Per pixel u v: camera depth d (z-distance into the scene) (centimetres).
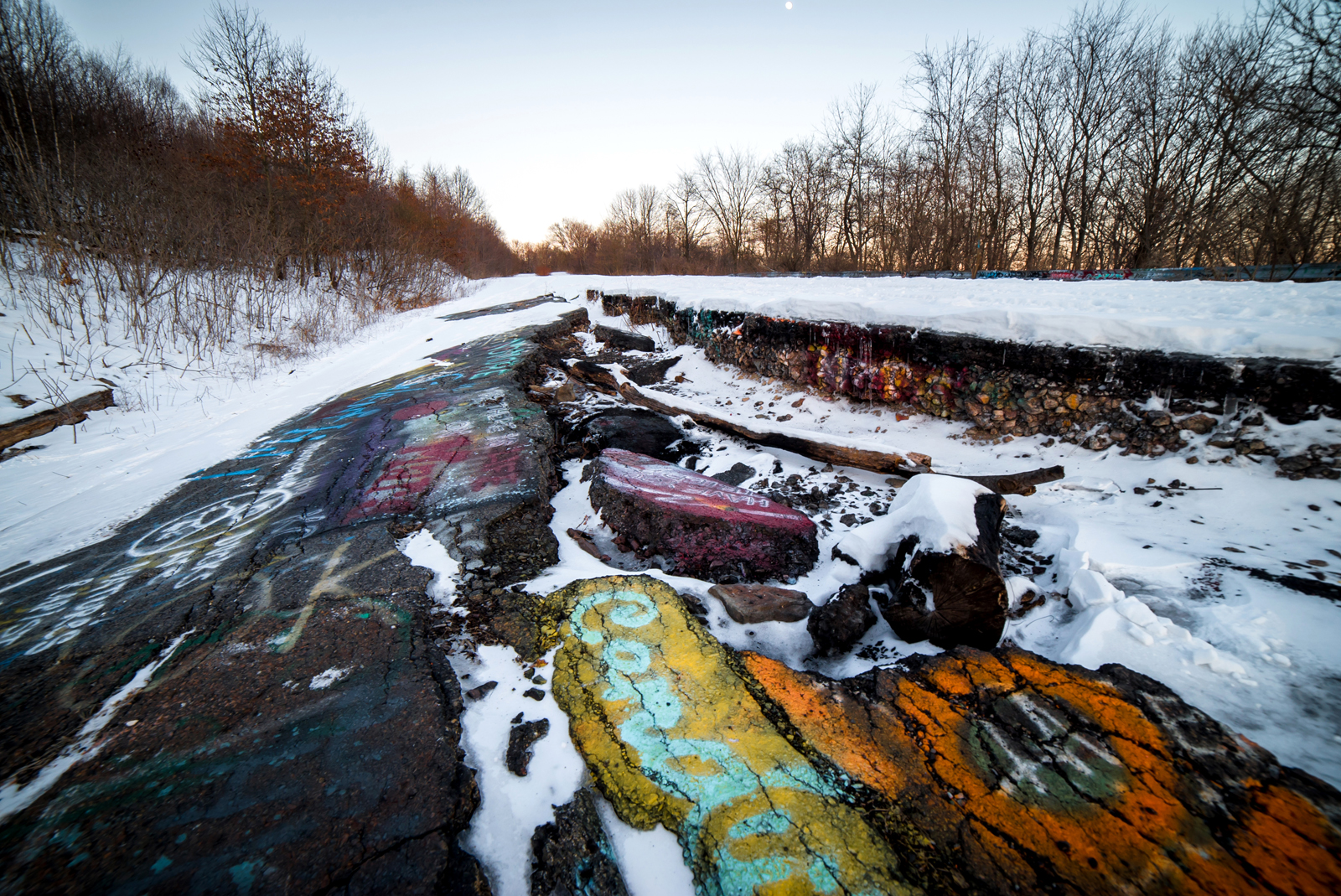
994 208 1789
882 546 319
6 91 1056
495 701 234
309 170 1526
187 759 206
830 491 444
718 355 779
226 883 161
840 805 186
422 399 690
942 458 452
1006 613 256
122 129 1395
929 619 270
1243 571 279
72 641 283
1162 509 340
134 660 266
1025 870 163
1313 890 152
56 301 820
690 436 591
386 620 284
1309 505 311
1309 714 206
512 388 707
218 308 988
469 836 179
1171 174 1483
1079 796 184
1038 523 360
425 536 370
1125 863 163
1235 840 167
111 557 371
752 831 178
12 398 596
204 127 1650
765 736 214
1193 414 368
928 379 504
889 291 713
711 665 252
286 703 232
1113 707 215
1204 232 1279
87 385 671
